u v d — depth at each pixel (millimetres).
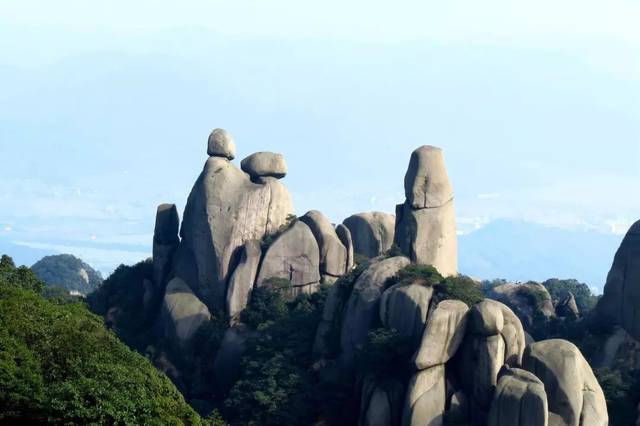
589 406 191750
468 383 199625
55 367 146500
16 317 148750
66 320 154625
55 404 137875
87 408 138750
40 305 155375
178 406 150125
